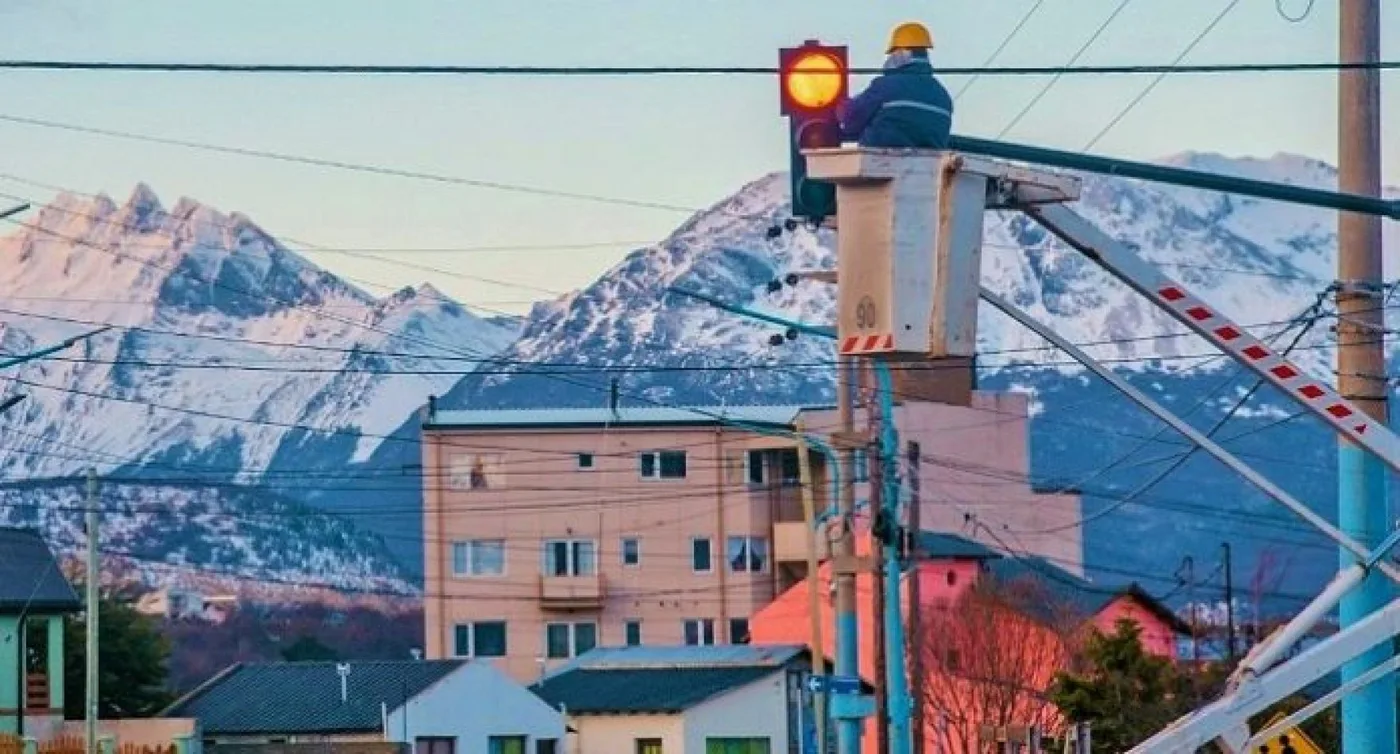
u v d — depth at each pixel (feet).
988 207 144.15
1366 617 194.80
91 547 511.40
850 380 392.88
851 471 397.60
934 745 600.39
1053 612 625.00
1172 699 455.22
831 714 421.18
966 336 138.62
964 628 583.17
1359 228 221.05
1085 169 169.99
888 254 137.08
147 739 593.01
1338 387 221.05
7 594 588.50
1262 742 200.64
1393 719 225.76
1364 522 218.79
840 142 151.02
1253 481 173.06
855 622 393.09
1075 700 442.09
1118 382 162.40
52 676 599.57
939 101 140.36
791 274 334.44
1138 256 159.74
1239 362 165.17
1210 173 174.09
